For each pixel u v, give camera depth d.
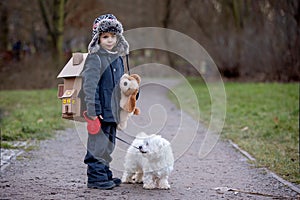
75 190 7.45
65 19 30.22
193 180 8.40
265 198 7.22
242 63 29.05
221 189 7.73
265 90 22.83
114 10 36.56
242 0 29.67
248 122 15.31
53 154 10.67
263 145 11.70
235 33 29.39
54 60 28.67
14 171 8.91
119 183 7.86
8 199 6.89
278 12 25.77
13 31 33.56
